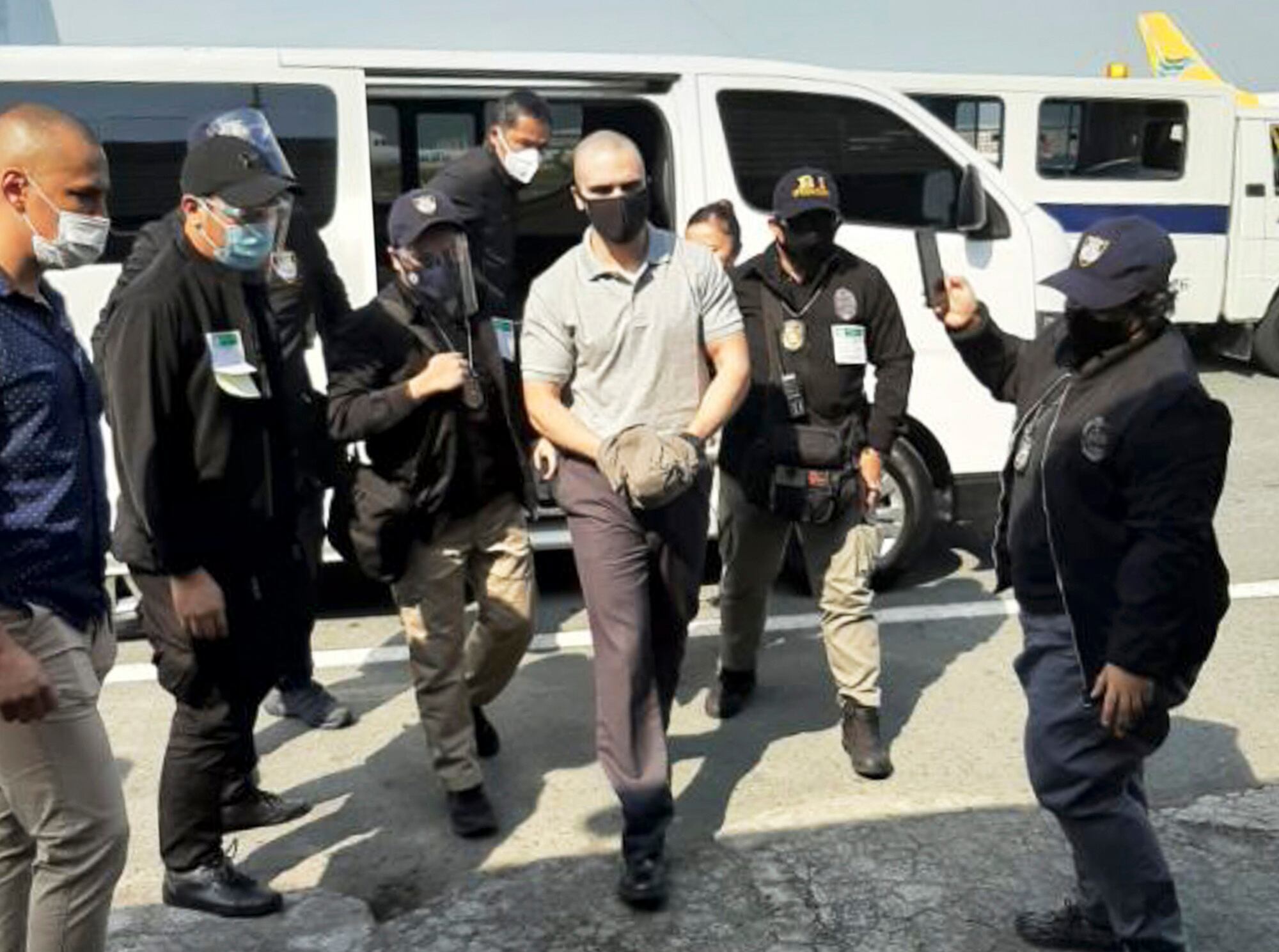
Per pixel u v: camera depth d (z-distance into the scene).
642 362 3.33
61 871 2.43
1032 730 2.74
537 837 3.63
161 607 3.06
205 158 2.85
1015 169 9.98
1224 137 10.32
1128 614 2.47
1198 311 10.51
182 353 2.85
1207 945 3.04
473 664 3.85
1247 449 8.31
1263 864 3.37
